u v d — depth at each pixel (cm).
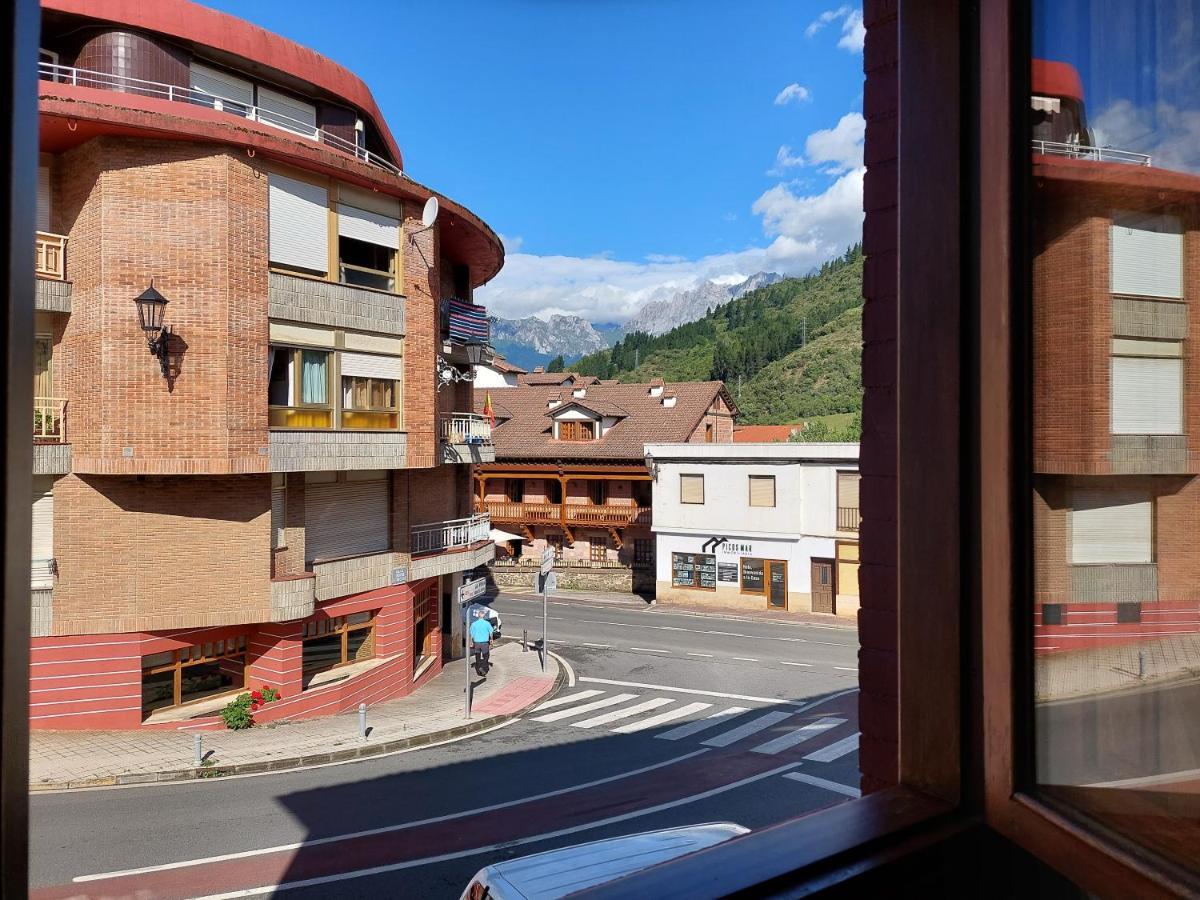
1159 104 155
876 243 348
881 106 350
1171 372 159
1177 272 152
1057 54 168
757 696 1952
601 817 1181
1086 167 164
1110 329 162
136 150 1466
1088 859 143
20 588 80
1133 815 147
